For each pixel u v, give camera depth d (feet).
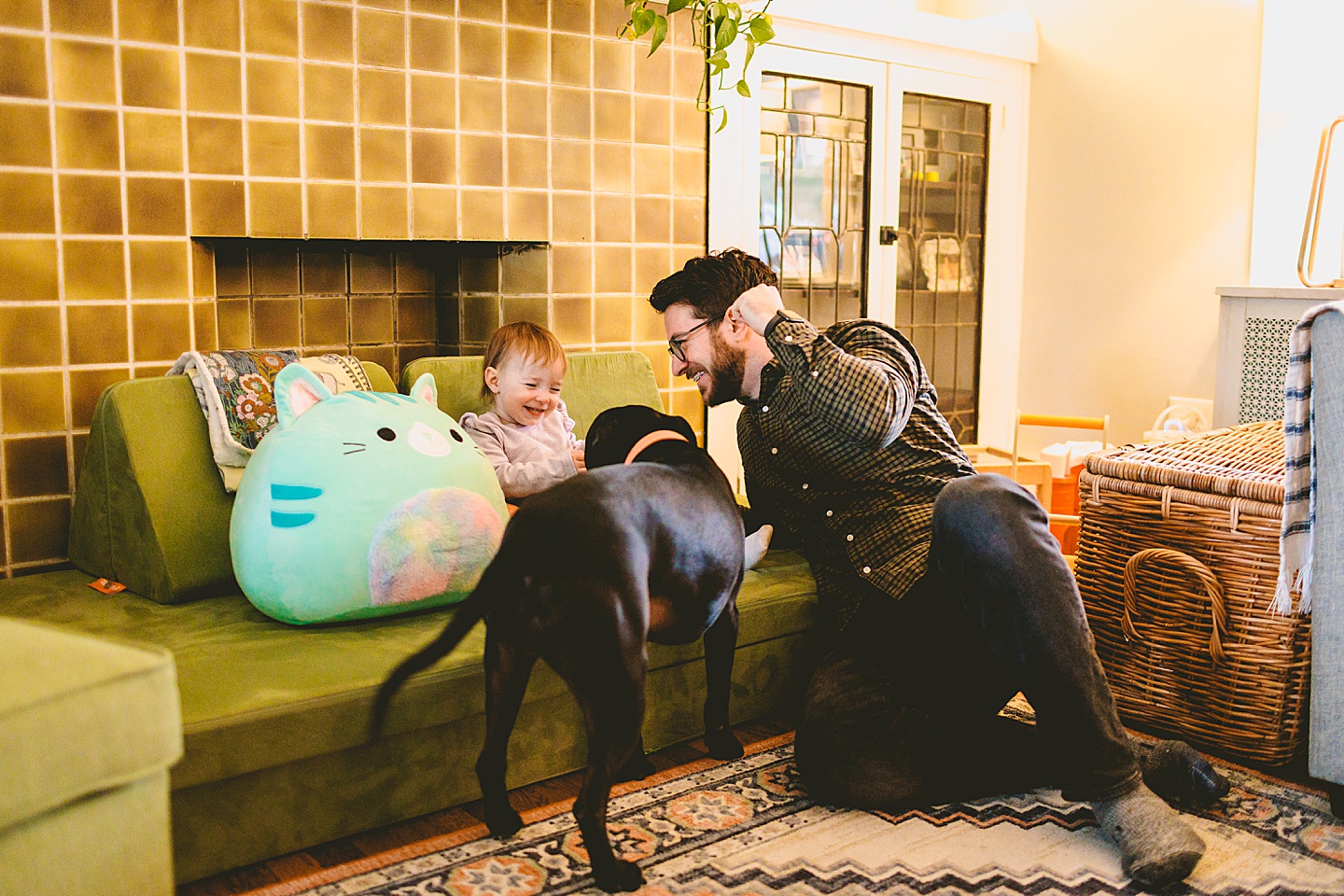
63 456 6.56
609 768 4.35
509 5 8.03
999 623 4.98
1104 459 6.61
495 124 8.06
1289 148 9.93
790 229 10.36
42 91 6.25
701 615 5.08
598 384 7.82
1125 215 11.31
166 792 3.42
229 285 7.91
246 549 5.42
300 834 4.75
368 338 8.80
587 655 4.32
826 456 5.81
